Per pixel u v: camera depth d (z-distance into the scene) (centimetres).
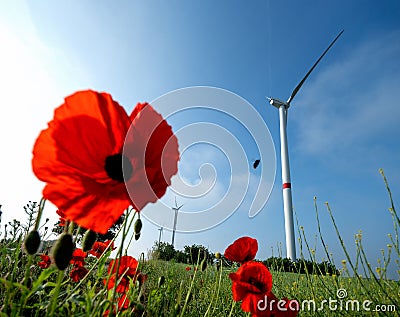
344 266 388
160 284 305
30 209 367
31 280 183
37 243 138
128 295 223
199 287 502
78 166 110
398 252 316
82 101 117
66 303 159
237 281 279
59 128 111
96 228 108
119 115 120
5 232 349
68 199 107
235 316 412
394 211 318
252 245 340
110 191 111
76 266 318
